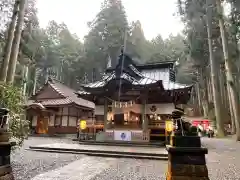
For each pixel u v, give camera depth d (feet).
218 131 77.15
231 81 65.98
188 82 155.84
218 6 72.28
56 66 149.69
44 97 94.68
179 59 158.10
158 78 68.64
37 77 144.25
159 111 57.26
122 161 27.84
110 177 18.49
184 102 63.98
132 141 50.39
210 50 83.76
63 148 37.29
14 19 45.68
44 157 29.60
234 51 86.99
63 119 87.30
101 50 142.41
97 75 148.97
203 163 11.93
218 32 86.33
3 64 42.11
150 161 28.12
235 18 78.89
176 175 11.85
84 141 51.96
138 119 58.49
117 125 58.08
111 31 139.03
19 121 23.21
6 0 65.10
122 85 54.39
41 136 76.89
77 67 146.92
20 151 35.27
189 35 103.50
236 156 31.76
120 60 57.31
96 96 59.72
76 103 85.56
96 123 62.39
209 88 116.06
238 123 61.77
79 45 174.19
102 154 32.99
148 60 158.61
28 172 19.81
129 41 145.48
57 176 18.56
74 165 24.12
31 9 89.76
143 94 54.44
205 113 119.65
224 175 19.34
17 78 98.58
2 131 12.79
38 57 114.42
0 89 21.62
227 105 116.78
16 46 45.29
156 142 48.42
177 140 12.55
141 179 17.78
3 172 12.29
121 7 147.74
